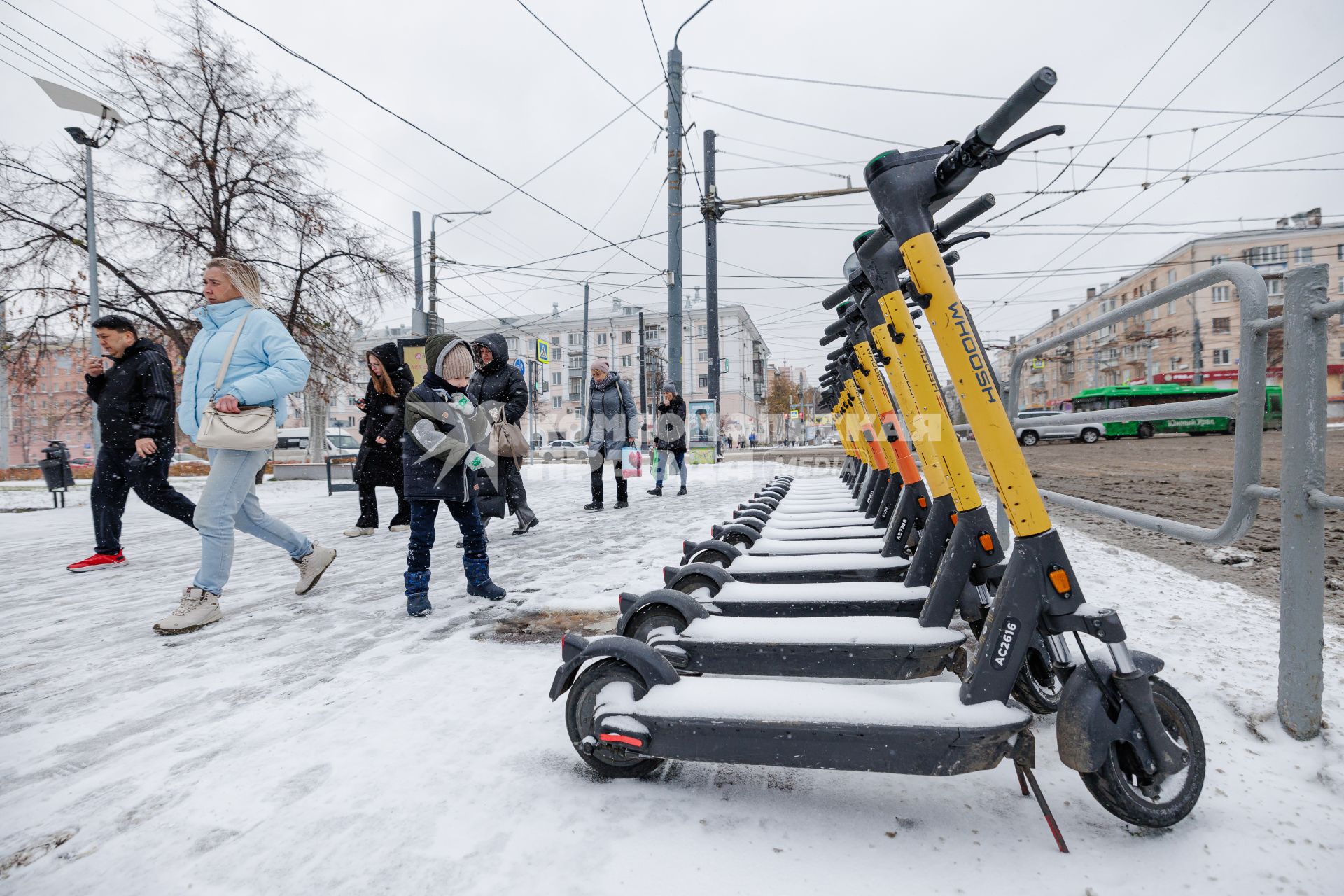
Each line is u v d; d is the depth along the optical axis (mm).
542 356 23891
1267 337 1497
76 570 4277
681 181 10828
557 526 5723
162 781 1481
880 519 3373
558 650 2373
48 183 13070
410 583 2885
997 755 1188
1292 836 1139
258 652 2443
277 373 2822
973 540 1717
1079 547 3785
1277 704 1545
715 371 12945
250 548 5113
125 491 4473
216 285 2893
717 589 2203
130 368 4039
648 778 1431
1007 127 1103
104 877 1147
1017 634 1243
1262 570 3268
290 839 1239
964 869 1088
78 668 2305
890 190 1357
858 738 1219
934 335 1342
